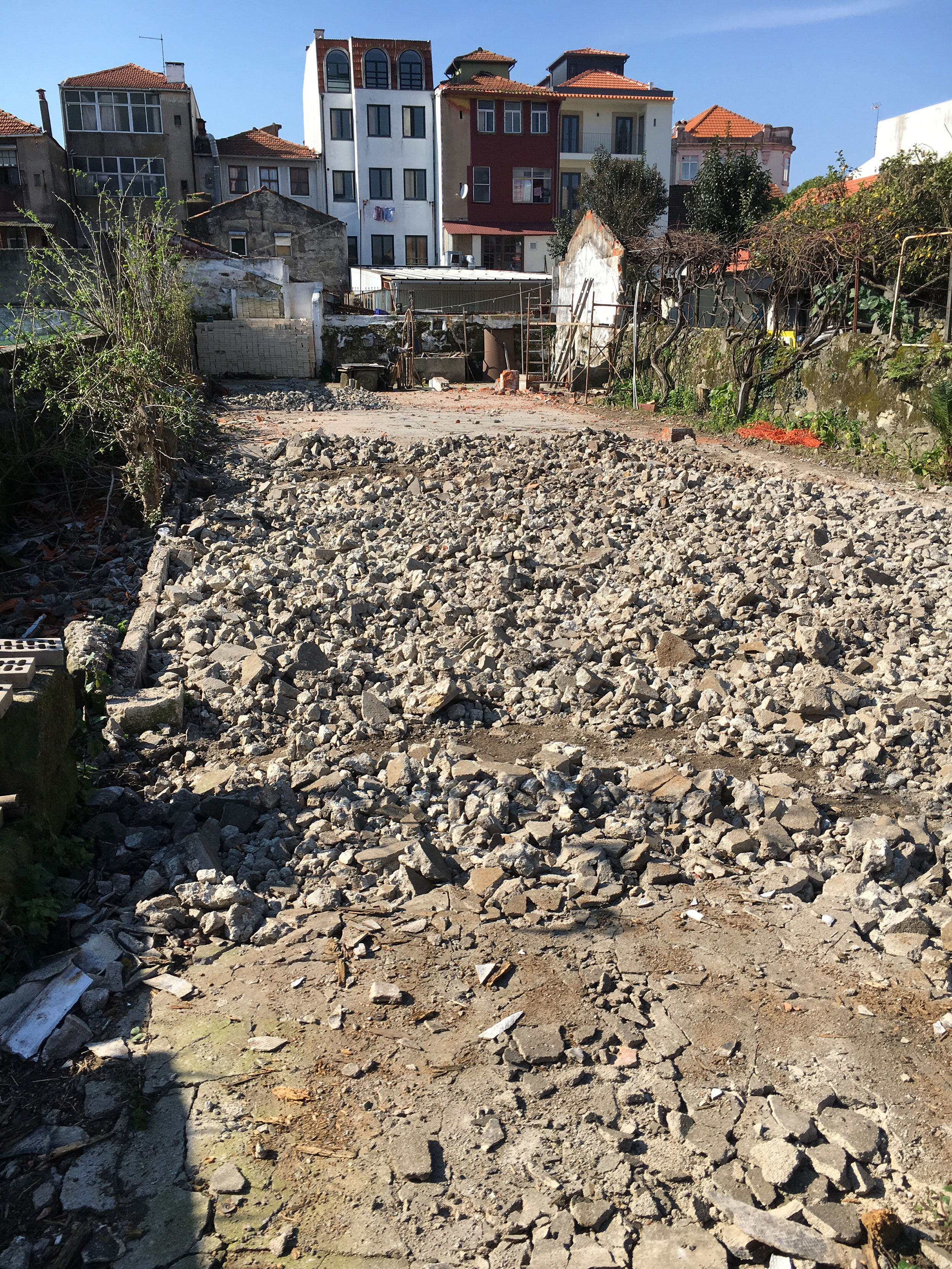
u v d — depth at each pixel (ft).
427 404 67.56
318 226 126.62
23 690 13.29
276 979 11.60
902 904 13.38
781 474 42.88
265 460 41.45
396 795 15.74
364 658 21.26
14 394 30.17
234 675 19.98
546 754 17.21
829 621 24.43
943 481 42.45
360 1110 9.65
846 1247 8.25
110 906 12.76
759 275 60.64
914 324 49.01
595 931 12.68
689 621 23.88
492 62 150.51
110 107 132.36
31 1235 8.28
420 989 11.46
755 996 11.43
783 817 15.52
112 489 30.89
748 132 175.32
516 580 26.71
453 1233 8.32
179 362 56.44
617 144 152.05
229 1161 9.04
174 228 42.47
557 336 85.97
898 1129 9.53
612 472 39.37
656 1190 8.80
